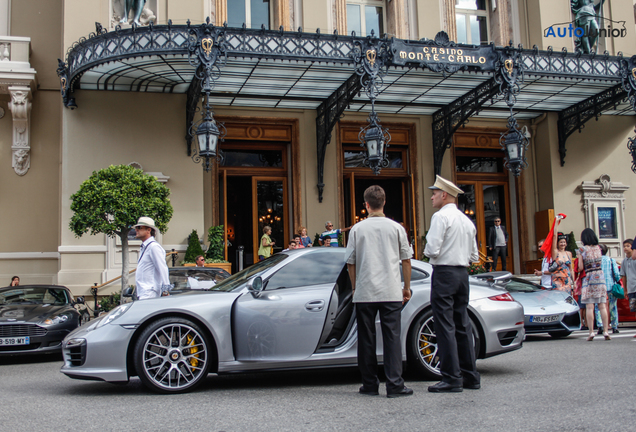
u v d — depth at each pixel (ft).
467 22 56.49
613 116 57.77
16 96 47.47
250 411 14.60
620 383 17.39
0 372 24.99
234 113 49.98
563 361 22.61
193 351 17.74
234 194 51.01
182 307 17.61
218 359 17.57
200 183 46.01
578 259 31.50
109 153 44.27
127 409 15.21
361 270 15.90
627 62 46.09
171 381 17.66
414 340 18.60
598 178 56.59
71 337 17.94
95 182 37.37
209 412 14.60
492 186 57.72
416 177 53.88
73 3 44.75
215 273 30.37
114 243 43.55
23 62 47.57
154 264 21.49
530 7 55.67
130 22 45.34
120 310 17.76
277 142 51.96
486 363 22.72
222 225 46.73
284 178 52.06
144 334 17.37
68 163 43.39
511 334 19.69
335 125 52.01
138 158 44.86
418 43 41.06
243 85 45.52
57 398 17.24
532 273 55.01
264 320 17.80
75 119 43.86
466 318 16.87
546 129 55.98
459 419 13.12
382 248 15.85
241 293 18.34
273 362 17.70
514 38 55.77
